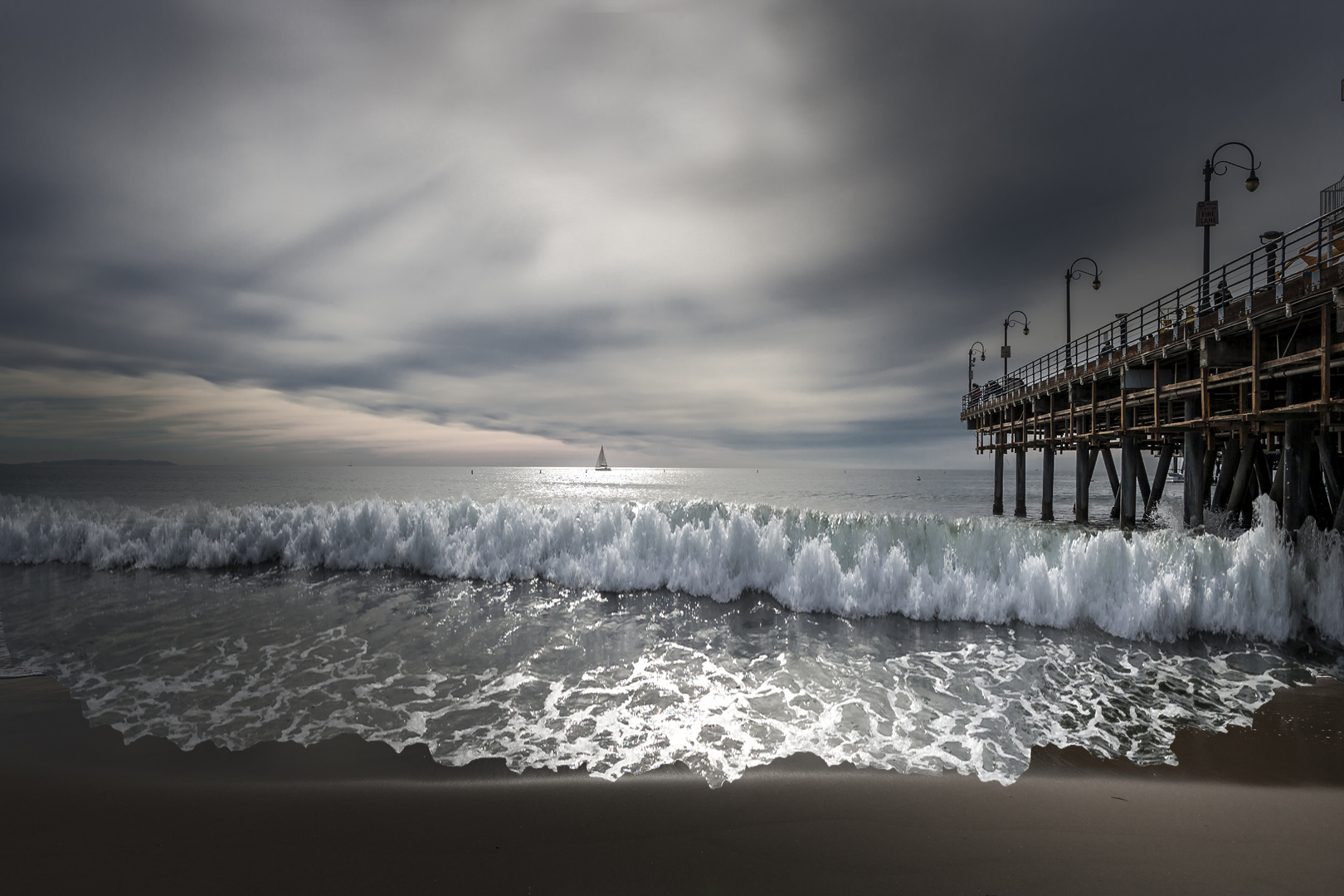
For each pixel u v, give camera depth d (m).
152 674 5.93
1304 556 7.88
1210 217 12.78
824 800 3.62
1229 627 7.39
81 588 9.53
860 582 8.75
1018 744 4.50
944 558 9.38
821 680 5.92
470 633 7.40
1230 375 10.89
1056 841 3.15
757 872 2.85
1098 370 16.11
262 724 4.79
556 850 3.05
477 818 3.39
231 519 12.82
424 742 4.49
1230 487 15.59
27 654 6.54
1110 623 7.55
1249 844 3.13
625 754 4.29
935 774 3.99
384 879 2.79
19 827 3.26
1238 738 4.64
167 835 3.20
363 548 11.55
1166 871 2.86
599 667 6.26
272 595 9.18
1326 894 2.67
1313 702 5.38
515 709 5.17
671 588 9.52
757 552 9.81
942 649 6.88
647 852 3.04
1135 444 16.25
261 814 3.43
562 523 11.64
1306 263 8.70
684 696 5.48
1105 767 4.12
